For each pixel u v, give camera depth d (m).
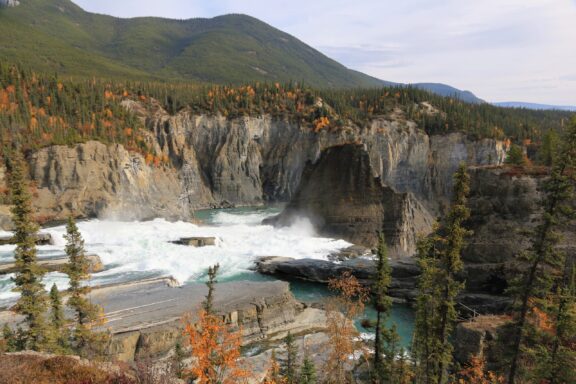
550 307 25.09
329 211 84.62
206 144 177.75
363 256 70.06
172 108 177.25
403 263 58.56
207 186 174.25
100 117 134.75
